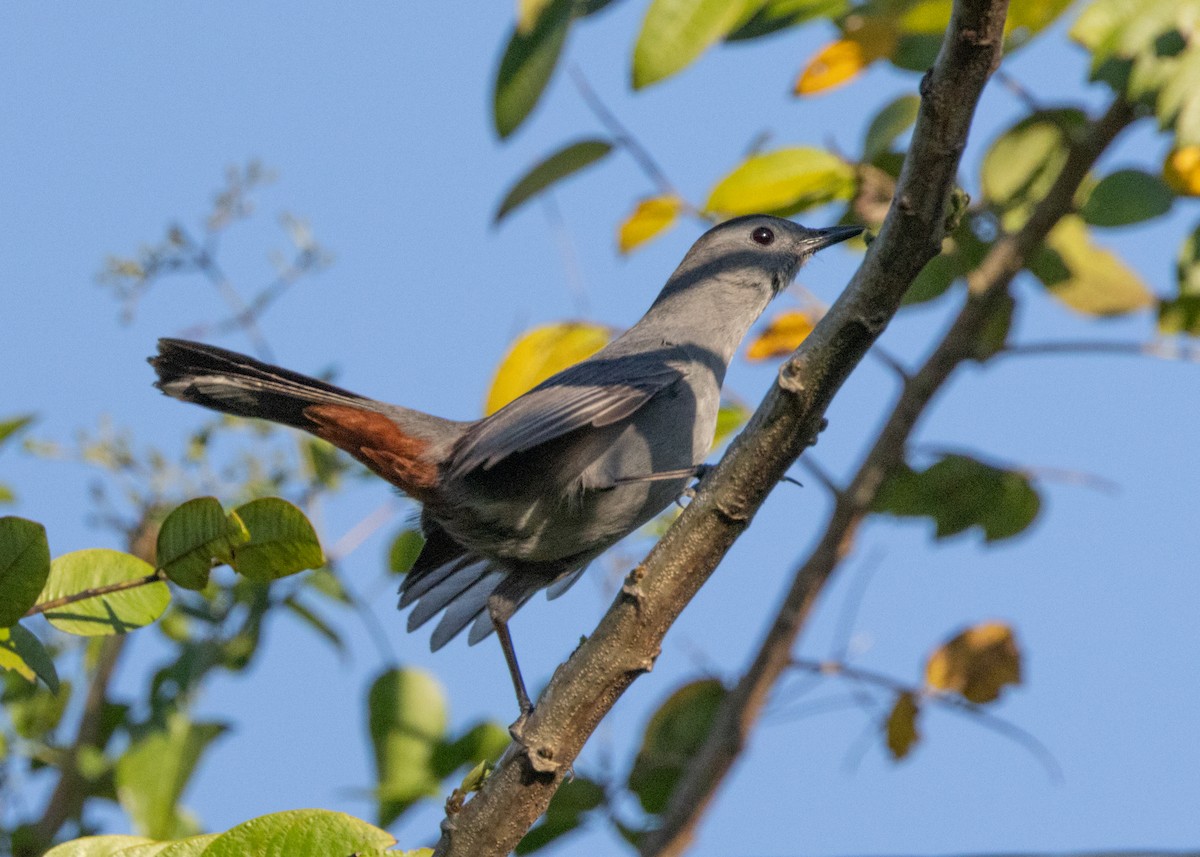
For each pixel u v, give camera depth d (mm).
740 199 10531
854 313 6371
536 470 9211
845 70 10273
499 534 9453
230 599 10562
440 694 10352
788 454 6617
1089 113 11273
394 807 9852
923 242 6215
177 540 6855
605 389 9211
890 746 10719
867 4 10258
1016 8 10219
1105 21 10094
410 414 9453
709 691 11297
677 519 6773
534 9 9320
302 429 9414
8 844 10000
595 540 9539
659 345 10172
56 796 10219
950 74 5922
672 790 10984
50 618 6770
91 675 10922
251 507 6766
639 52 9008
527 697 9156
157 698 10086
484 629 10086
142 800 9703
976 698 10695
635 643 6785
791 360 6488
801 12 10094
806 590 10797
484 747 10000
